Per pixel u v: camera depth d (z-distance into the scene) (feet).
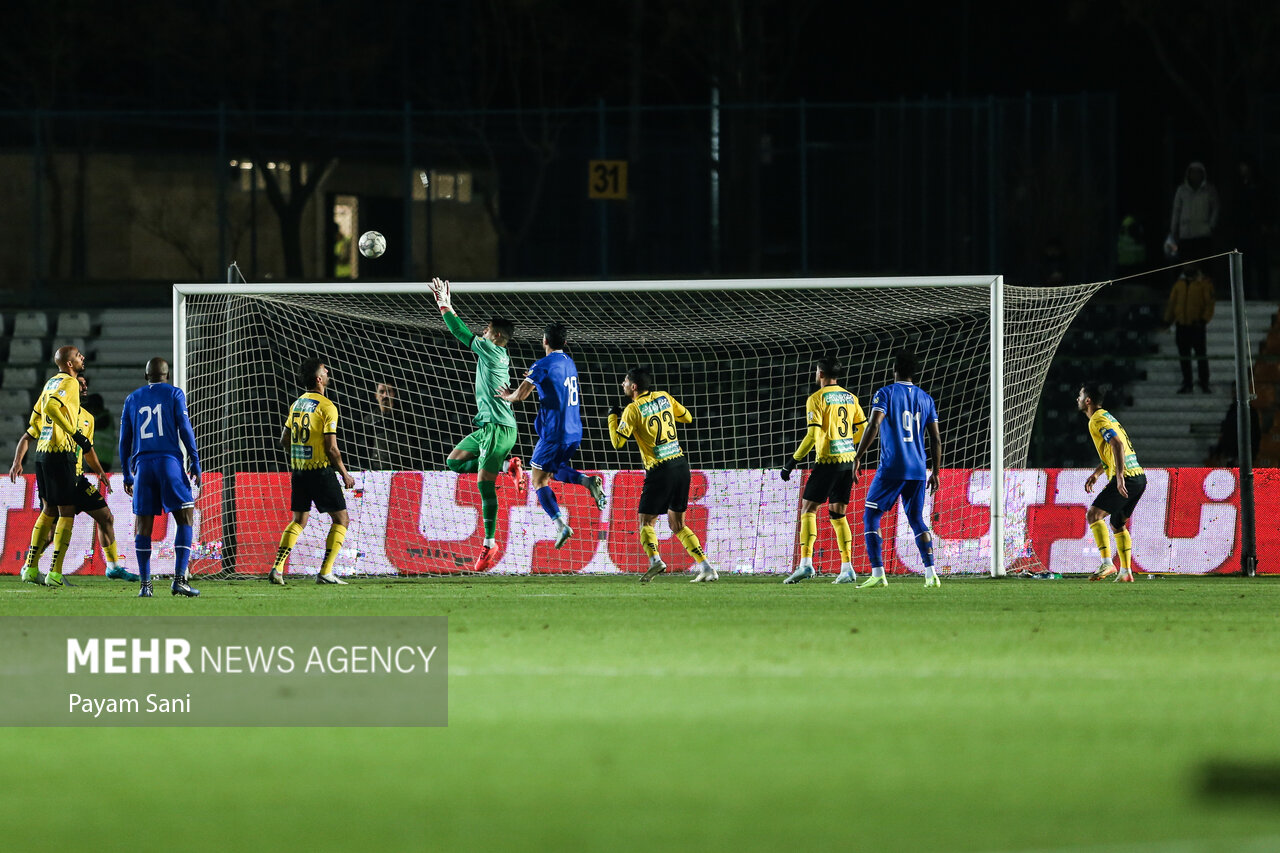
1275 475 193.67
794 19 383.24
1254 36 350.64
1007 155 309.01
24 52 365.61
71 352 172.35
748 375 271.49
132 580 183.83
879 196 313.73
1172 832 50.67
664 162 321.52
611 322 300.81
